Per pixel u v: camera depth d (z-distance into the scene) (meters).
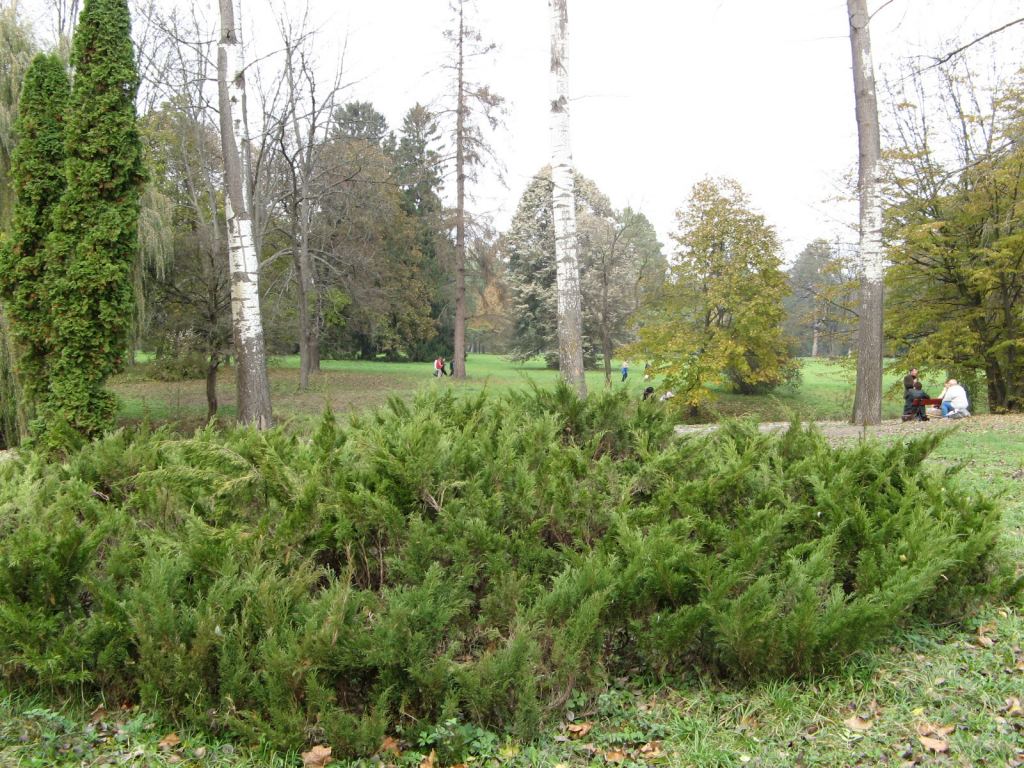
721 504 4.64
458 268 33.84
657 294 26.77
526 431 4.97
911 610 4.30
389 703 3.32
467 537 3.81
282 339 23.98
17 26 15.27
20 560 3.52
